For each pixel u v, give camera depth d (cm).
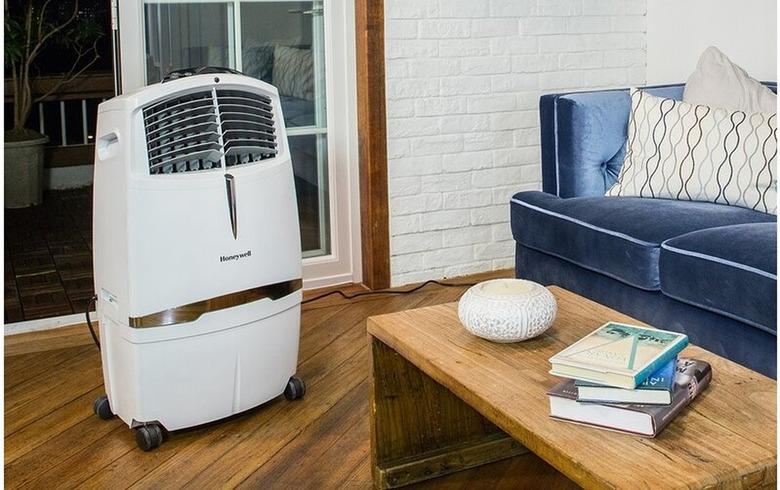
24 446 237
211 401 240
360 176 362
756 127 276
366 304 350
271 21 346
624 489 133
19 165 545
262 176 239
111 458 230
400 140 360
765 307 220
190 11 331
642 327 187
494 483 216
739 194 275
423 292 364
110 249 228
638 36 402
